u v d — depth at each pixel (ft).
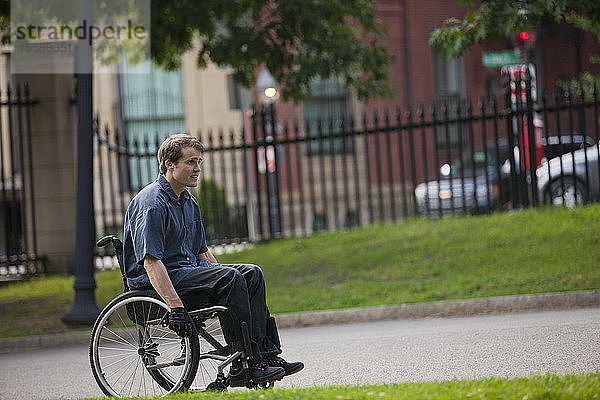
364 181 244.63
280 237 152.35
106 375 59.67
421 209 186.60
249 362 56.08
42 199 141.90
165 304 56.49
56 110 141.79
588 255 108.68
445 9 258.57
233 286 55.88
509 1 108.47
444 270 112.78
